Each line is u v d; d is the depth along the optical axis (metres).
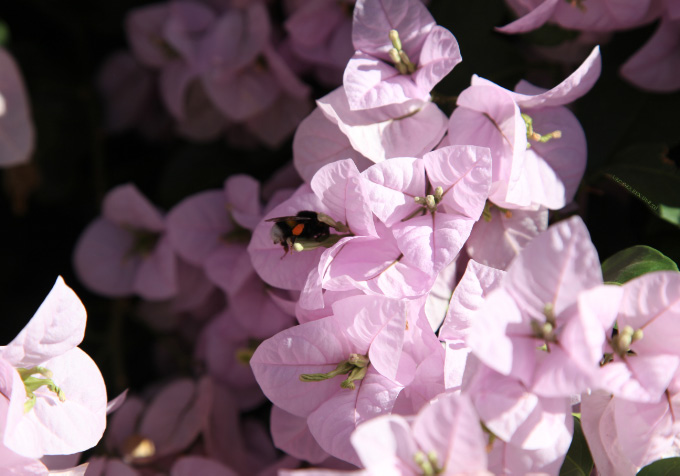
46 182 0.64
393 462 0.46
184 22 0.61
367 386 0.50
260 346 0.50
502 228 0.52
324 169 0.50
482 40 0.55
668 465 0.49
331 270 0.50
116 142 0.66
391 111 0.52
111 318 0.63
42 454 0.49
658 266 0.50
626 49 0.55
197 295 0.61
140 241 0.62
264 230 0.52
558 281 0.47
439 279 0.52
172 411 0.58
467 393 0.47
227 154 0.64
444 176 0.50
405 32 0.52
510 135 0.50
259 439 0.59
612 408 0.49
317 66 0.60
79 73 0.65
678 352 0.47
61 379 0.50
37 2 0.64
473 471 0.46
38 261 0.64
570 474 0.50
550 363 0.47
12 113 0.59
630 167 0.54
